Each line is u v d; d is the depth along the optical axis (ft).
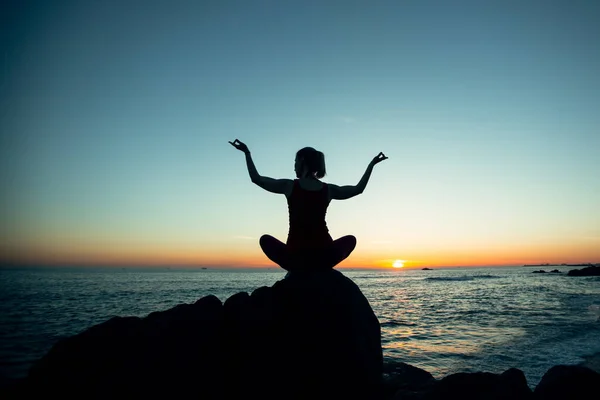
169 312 15.72
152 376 13.51
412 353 38.11
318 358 14.15
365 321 15.11
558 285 166.30
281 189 13.92
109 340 14.30
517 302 91.50
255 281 241.96
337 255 14.21
